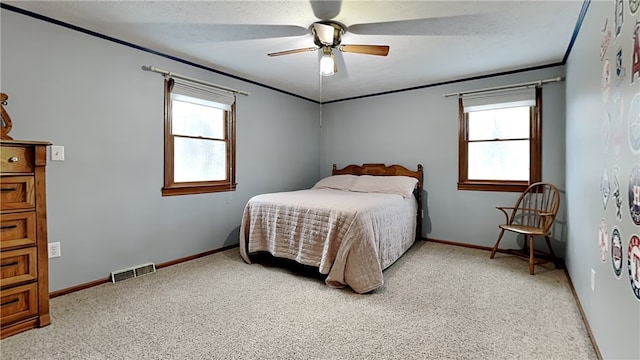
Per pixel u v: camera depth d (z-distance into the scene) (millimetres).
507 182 3586
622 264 1285
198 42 2715
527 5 2066
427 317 2061
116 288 2527
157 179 2994
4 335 1778
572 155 2607
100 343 1750
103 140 2604
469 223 3809
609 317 1466
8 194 1792
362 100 4637
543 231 2928
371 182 3975
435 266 3092
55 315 2064
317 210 2752
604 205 1575
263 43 2736
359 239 2520
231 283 2654
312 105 4922
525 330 1892
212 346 1732
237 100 3768
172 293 2439
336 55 3006
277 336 1836
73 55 2418
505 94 3482
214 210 3551
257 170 4059
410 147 4215
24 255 1851
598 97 1719
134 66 2787
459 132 3836
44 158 1914
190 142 3352
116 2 2055
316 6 2094
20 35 2170
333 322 2000
